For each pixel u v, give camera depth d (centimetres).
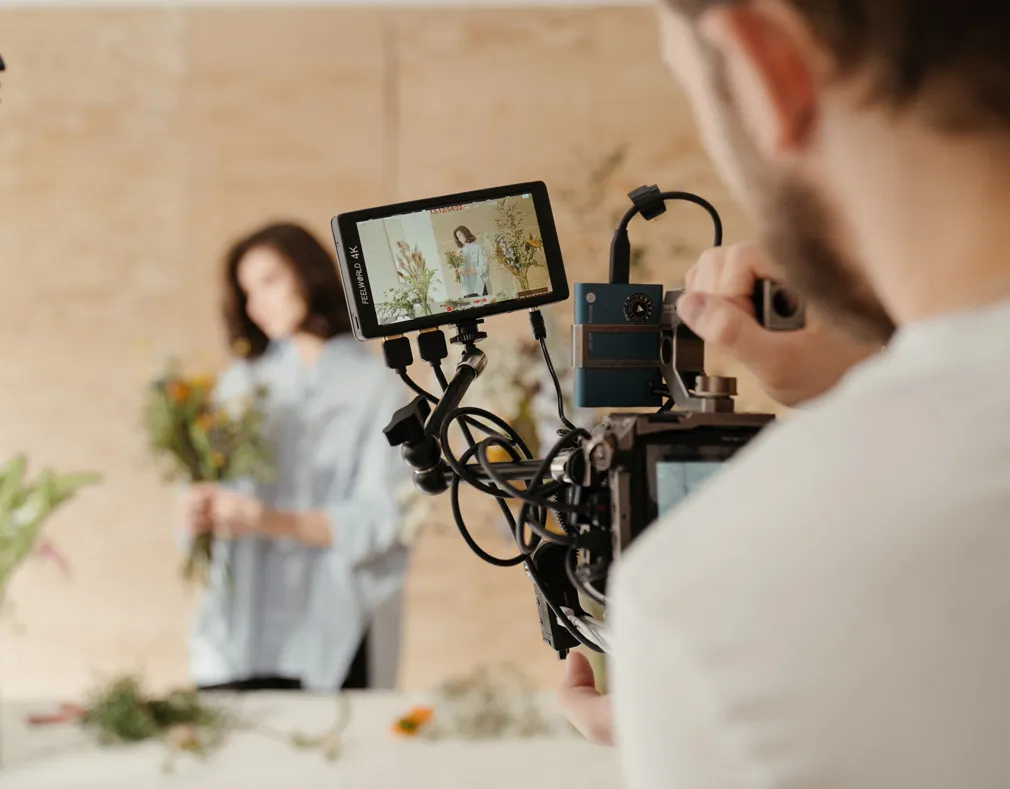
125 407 367
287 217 369
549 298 60
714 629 26
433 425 56
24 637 360
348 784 141
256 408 290
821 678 25
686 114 363
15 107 370
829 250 31
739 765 25
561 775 143
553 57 368
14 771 148
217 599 279
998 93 26
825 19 27
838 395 29
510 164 368
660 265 356
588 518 44
